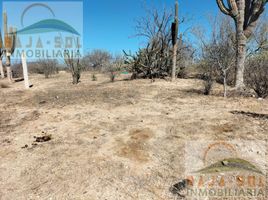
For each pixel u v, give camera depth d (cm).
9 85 1102
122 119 452
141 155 293
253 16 694
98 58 2583
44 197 214
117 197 212
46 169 263
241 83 723
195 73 1329
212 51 682
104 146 324
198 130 370
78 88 941
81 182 236
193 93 723
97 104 600
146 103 594
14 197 216
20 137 369
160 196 213
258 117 430
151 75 1205
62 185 232
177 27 1038
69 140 350
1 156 300
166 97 668
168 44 1232
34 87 1029
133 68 1258
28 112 539
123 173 252
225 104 554
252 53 888
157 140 338
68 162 279
